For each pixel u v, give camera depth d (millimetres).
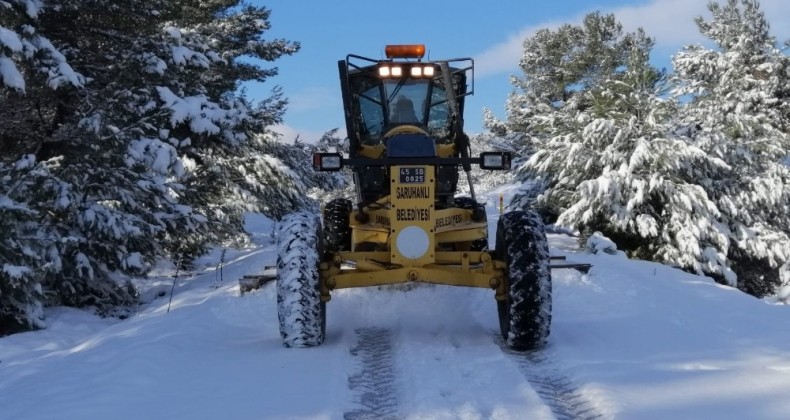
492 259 5711
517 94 35594
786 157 17766
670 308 6953
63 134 11859
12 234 8797
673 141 15258
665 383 4332
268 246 19672
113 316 10242
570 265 8742
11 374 6023
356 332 6289
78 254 10117
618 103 16328
